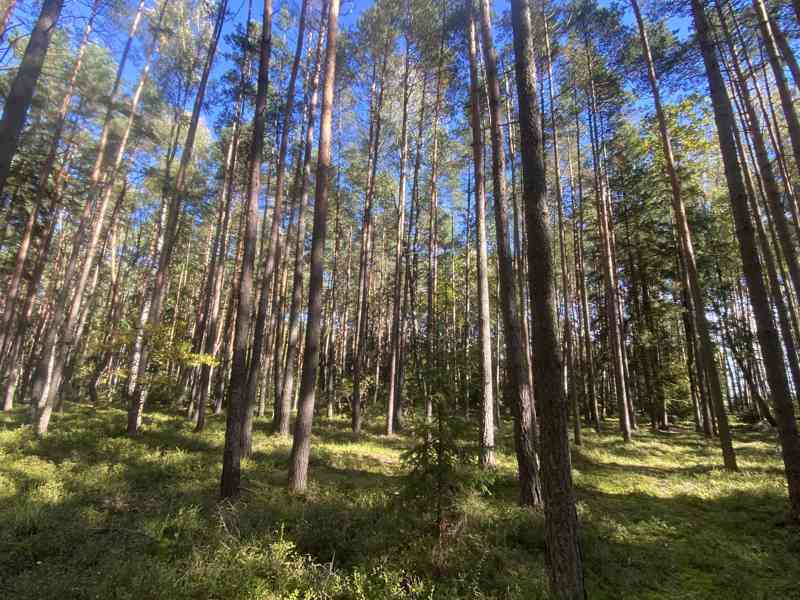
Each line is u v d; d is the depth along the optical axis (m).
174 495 7.34
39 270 20.47
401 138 20.62
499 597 4.62
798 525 7.03
